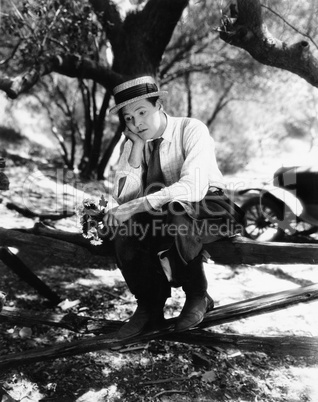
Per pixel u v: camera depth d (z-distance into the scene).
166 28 6.09
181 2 5.84
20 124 11.56
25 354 2.77
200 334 2.74
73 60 6.03
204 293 2.60
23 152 10.67
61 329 3.54
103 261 4.87
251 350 2.71
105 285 4.41
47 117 12.10
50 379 2.97
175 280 2.52
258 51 3.26
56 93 10.47
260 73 9.48
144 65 6.15
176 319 2.76
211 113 12.45
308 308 3.98
